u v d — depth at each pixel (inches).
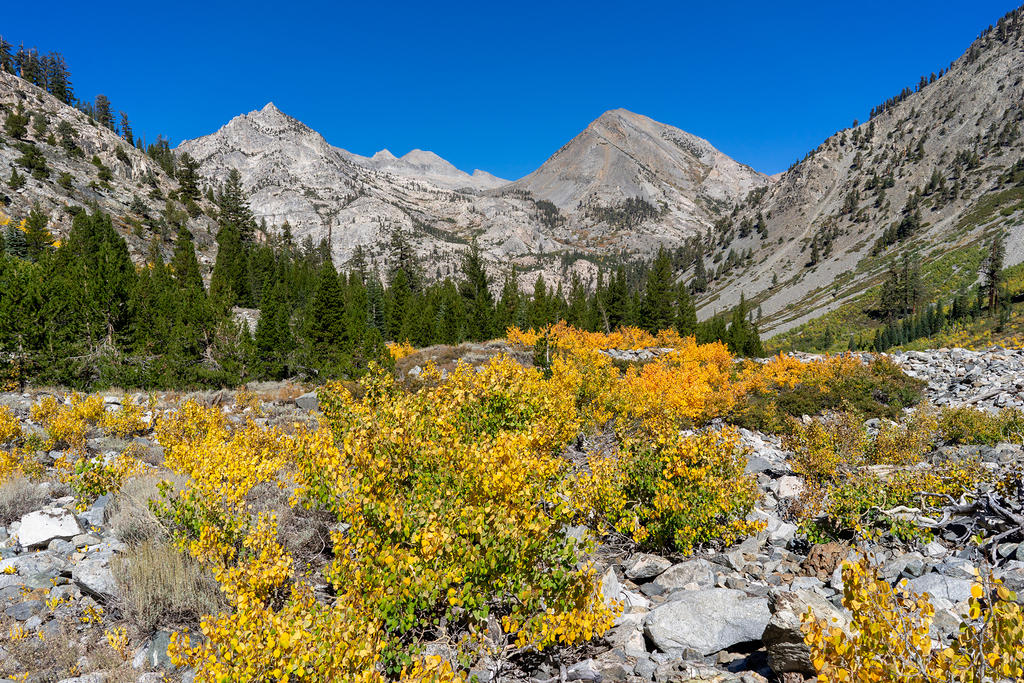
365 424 272.4
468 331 1996.8
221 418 612.4
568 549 206.1
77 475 372.8
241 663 143.5
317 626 153.4
